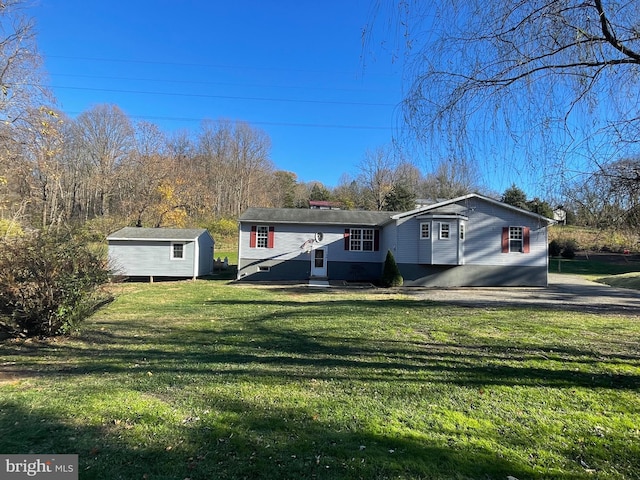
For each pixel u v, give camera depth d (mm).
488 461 3000
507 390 4617
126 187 38875
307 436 3381
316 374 5176
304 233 22078
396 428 3561
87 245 7898
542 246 19750
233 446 3186
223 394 4375
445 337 7531
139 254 22734
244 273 21797
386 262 19562
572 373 5285
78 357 6047
